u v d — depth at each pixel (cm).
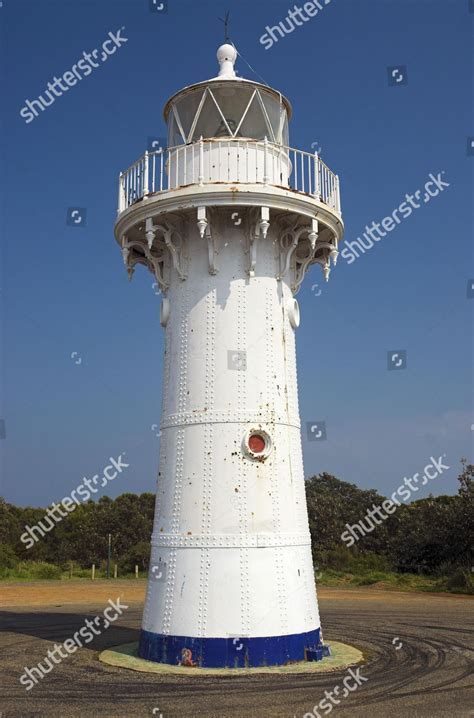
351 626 1897
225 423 1299
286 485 1317
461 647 1537
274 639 1221
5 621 2041
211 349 1338
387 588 3409
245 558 1238
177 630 1232
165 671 1182
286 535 1287
